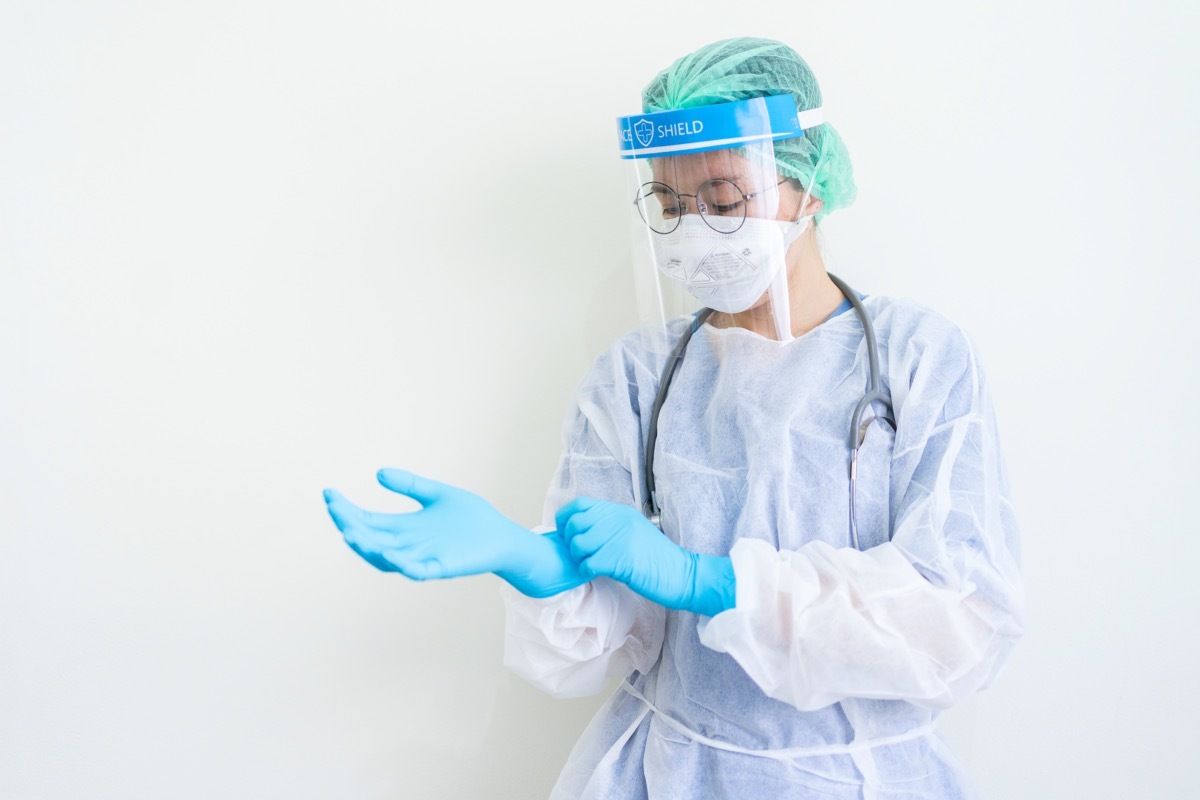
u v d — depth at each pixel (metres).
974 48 1.32
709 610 1.01
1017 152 1.33
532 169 1.40
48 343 1.42
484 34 1.38
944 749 1.10
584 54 1.38
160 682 1.47
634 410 1.23
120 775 1.48
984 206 1.34
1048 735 1.41
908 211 1.36
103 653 1.46
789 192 1.10
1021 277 1.35
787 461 1.08
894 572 0.97
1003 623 0.99
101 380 1.43
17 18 1.38
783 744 1.04
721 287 1.10
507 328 1.43
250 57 1.39
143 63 1.39
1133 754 1.40
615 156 1.40
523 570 1.04
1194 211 1.32
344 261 1.42
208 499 1.45
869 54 1.34
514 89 1.39
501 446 1.45
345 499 0.95
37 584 1.45
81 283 1.42
